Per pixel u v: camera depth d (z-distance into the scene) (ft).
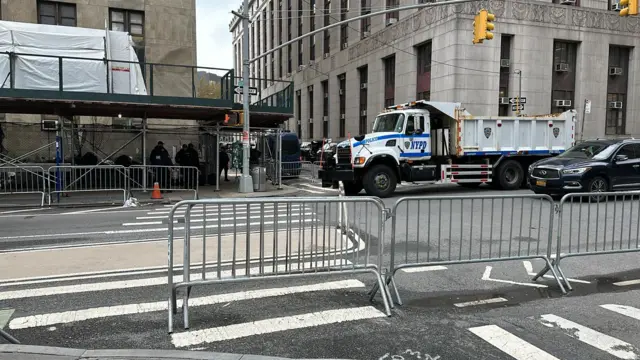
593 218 33.58
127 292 17.38
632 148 43.37
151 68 51.72
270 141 82.17
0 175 48.14
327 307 15.72
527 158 56.18
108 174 53.31
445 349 12.42
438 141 53.57
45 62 52.24
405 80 112.47
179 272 19.99
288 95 63.52
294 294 17.12
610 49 110.73
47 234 29.22
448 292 17.34
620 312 15.24
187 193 55.77
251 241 25.61
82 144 62.39
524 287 17.95
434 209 38.88
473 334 13.41
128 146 69.92
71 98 47.78
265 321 14.43
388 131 50.60
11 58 47.55
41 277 19.29
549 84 102.27
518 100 93.76
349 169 49.29
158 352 11.50
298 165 84.79
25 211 40.91
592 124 107.45
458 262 17.57
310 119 185.57
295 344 12.76
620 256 22.82
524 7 98.43
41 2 65.10
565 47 105.81
